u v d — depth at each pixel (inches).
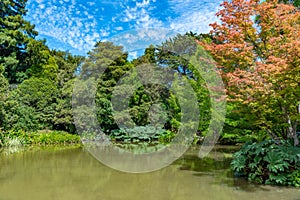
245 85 176.9
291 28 176.2
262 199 139.9
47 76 592.7
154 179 192.5
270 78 163.2
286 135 213.0
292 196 144.6
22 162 265.9
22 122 456.4
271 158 172.4
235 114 255.6
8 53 592.1
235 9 191.6
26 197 148.2
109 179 193.6
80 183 181.3
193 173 211.2
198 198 144.0
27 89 508.4
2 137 402.0
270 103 178.7
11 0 604.4
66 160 279.6
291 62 153.2
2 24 576.7
